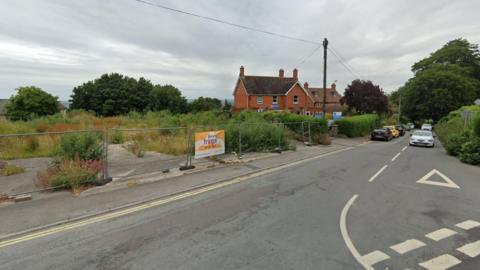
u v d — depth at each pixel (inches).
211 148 436.8
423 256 154.0
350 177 362.0
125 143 615.2
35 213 215.6
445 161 521.7
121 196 262.8
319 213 223.1
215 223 201.6
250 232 185.5
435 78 1925.4
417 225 198.2
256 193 283.1
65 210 223.3
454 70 1923.0
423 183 330.6
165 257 152.2
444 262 147.6
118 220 207.2
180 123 967.0
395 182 335.0
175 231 187.2
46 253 156.5
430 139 843.4
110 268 140.9
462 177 370.3
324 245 166.7
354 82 1820.9
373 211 228.5
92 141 342.3
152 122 1016.9
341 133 1106.7
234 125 541.3
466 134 604.1
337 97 2372.0
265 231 187.2
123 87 2081.7
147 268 140.9
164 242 170.4
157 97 2123.5
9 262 146.6
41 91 1679.4
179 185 305.4
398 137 1449.3
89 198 255.4
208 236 179.2
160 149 522.3
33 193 269.6
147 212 225.1
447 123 1077.1
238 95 1815.9
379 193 284.8
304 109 1756.9
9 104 1679.4
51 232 184.7
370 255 154.6
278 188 303.6
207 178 340.8
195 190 294.2
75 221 204.5
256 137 555.5
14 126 687.1
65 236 178.9
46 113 1643.7
